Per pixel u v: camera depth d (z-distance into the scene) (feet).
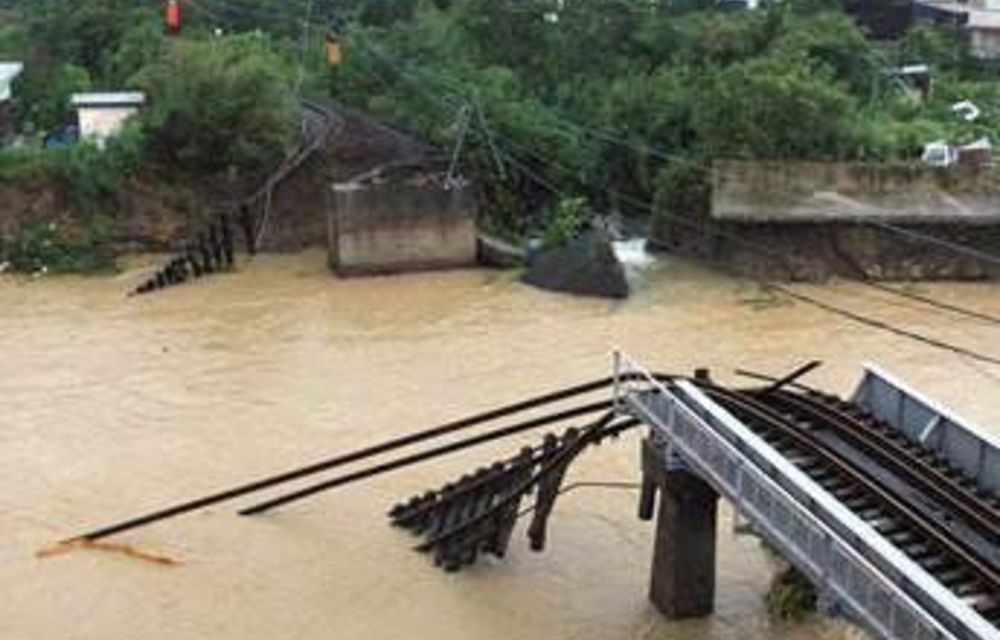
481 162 192.85
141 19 235.61
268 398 128.98
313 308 159.22
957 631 63.72
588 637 87.40
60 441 119.14
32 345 145.59
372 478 110.52
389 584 94.53
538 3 234.38
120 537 101.81
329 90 221.25
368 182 175.11
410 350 142.82
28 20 249.14
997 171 178.40
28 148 187.32
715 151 185.57
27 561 98.32
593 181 198.29
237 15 249.14
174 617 90.68
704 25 230.48
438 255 175.52
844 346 143.74
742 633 87.51
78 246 179.52
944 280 172.96
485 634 88.02
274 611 91.30
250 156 186.70
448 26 231.71
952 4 297.33
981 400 127.13
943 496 81.71
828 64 220.64
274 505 104.58
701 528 88.38
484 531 95.45
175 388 131.95
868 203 173.99
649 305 159.22
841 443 90.38
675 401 85.56
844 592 69.72
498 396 128.47
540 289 165.68
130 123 188.34
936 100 234.79
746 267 172.65
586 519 103.09
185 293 165.89
